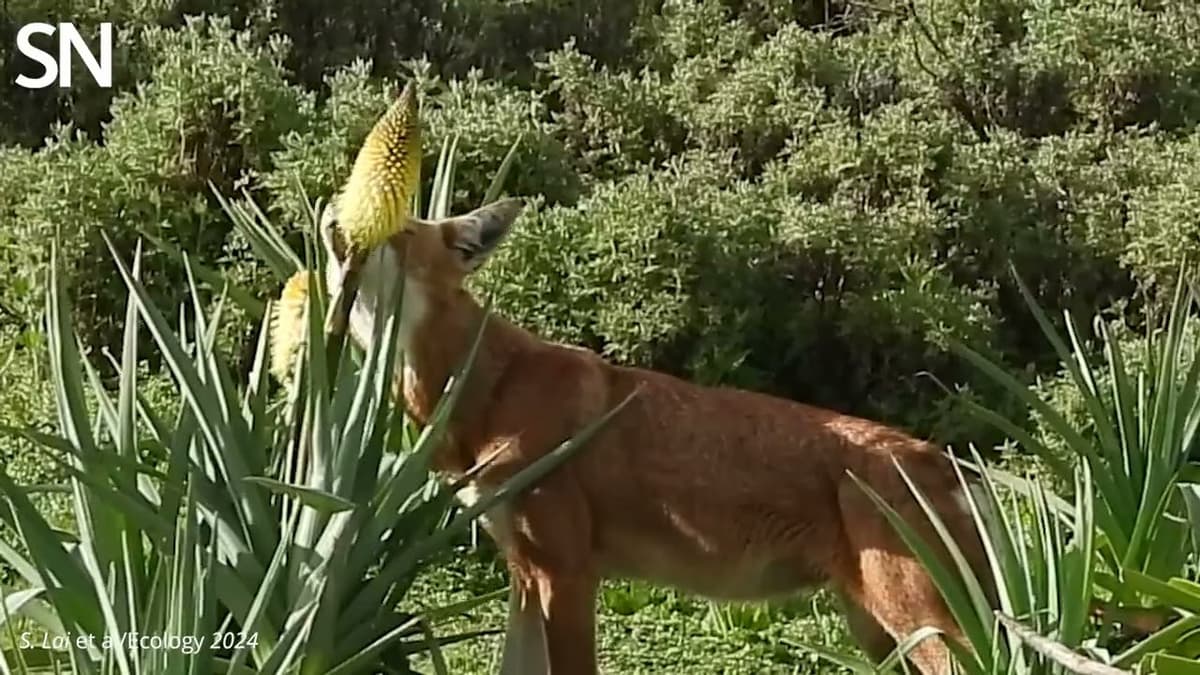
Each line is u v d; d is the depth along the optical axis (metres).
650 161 12.01
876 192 11.55
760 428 6.37
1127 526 7.03
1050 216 11.67
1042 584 5.70
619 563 6.55
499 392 6.41
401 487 5.57
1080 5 13.67
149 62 12.78
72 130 12.80
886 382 10.59
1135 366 9.77
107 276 10.70
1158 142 12.53
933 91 12.90
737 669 7.73
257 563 5.48
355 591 5.53
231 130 11.22
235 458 5.56
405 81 12.94
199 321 5.86
